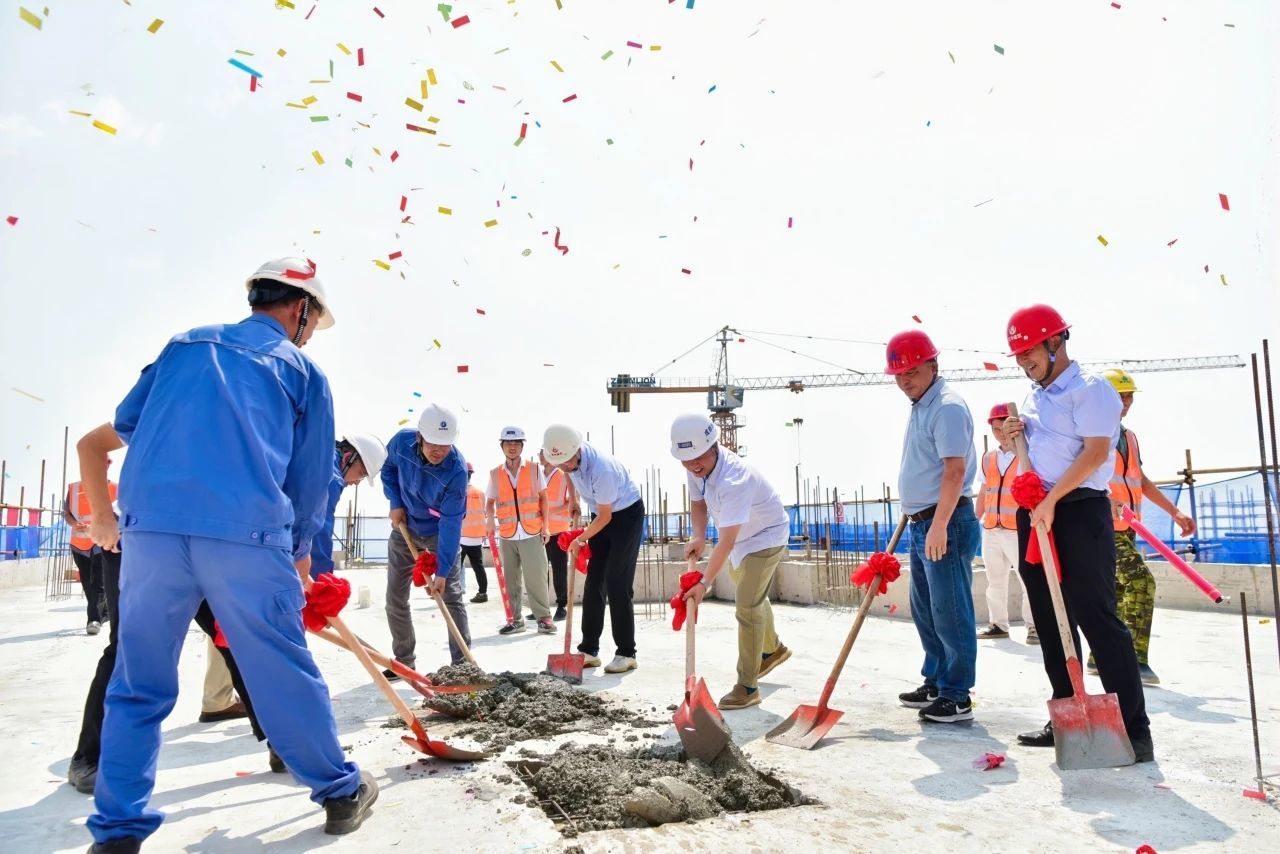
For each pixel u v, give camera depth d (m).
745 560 4.21
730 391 57.47
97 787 2.12
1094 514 3.11
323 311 2.72
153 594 2.16
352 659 5.64
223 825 2.49
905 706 4.09
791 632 6.66
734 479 3.97
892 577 3.60
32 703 4.22
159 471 2.17
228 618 2.23
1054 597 3.04
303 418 2.46
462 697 3.94
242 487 2.21
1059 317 3.22
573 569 5.11
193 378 2.26
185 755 3.31
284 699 2.31
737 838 2.33
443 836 2.37
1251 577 7.38
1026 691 4.42
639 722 3.77
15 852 2.30
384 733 3.63
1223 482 8.49
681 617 3.62
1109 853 2.23
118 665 2.20
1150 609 4.53
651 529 13.31
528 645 6.39
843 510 11.91
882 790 2.78
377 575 14.23
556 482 7.57
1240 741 3.32
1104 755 2.93
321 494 2.53
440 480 4.84
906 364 3.77
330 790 2.39
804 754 3.25
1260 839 2.32
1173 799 2.65
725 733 2.98
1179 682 4.53
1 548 13.05
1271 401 2.93
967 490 3.79
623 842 2.30
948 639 3.71
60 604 9.80
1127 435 4.63
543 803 2.69
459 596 5.01
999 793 2.73
